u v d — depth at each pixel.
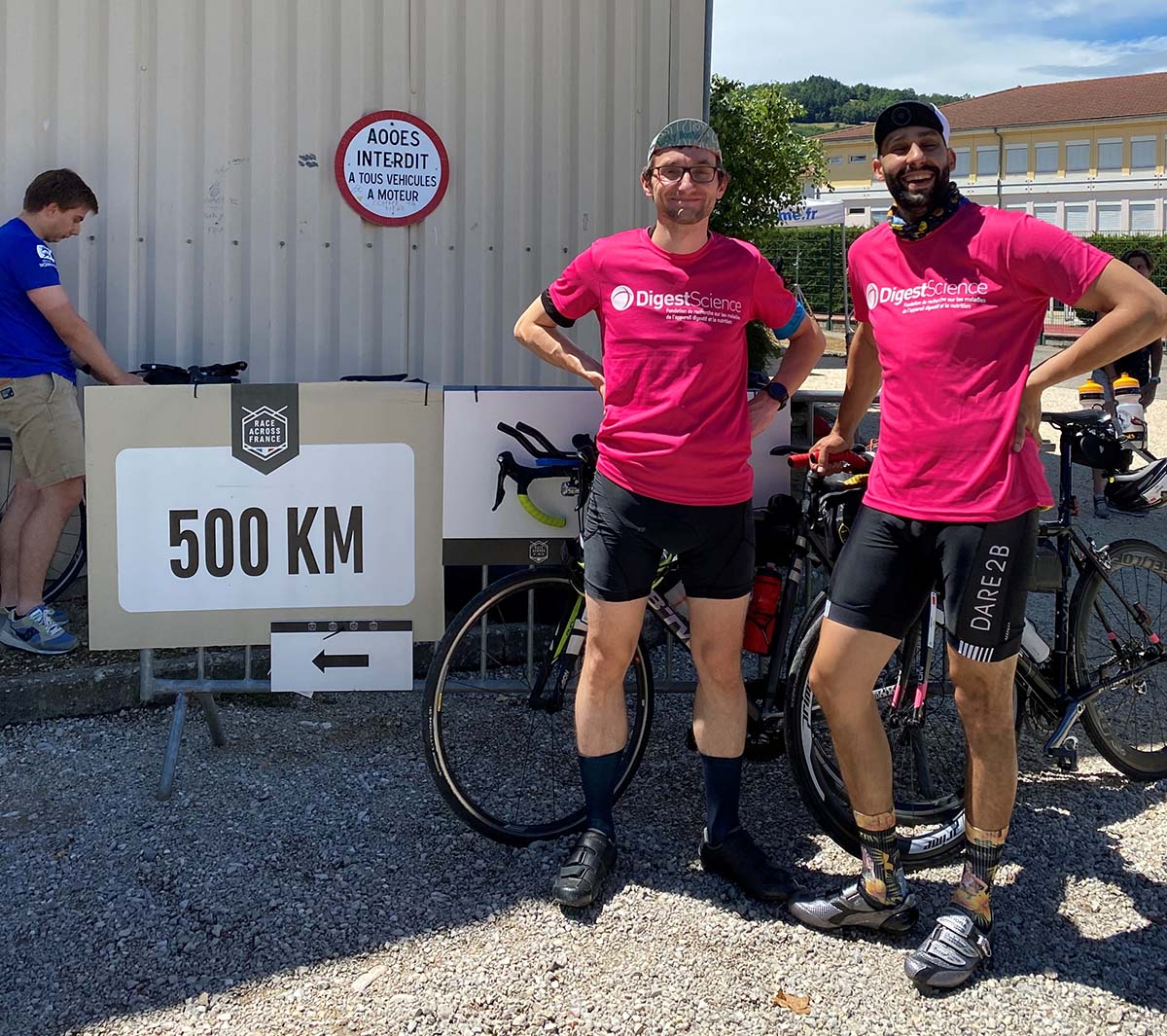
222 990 2.65
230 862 3.20
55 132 4.98
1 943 2.82
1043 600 5.01
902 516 2.68
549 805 3.54
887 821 2.86
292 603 3.62
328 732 4.09
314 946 2.82
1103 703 3.69
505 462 3.58
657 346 2.88
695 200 2.79
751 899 3.05
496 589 3.34
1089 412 3.58
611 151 5.60
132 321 5.12
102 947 2.81
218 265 5.20
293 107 5.20
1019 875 3.16
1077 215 45.56
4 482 5.07
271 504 3.59
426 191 5.38
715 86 11.63
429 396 3.60
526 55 5.45
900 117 2.56
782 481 3.90
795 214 13.20
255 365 5.28
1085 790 3.68
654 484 2.91
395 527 3.63
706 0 5.63
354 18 5.22
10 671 4.26
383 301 5.40
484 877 3.15
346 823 3.43
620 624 3.04
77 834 3.35
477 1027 2.52
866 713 2.81
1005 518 2.58
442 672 3.28
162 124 5.07
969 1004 2.62
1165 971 2.75
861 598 2.74
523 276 5.57
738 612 3.05
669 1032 2.52
